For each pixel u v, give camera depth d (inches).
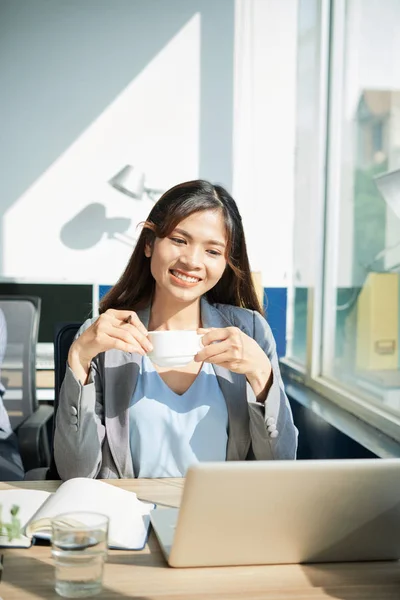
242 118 156.6
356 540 41.4
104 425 59.9
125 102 156.5
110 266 158.1
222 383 61.1
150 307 65.6
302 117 137.6
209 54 156.4
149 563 41.6
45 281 142.0
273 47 155.9
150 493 53.1
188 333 52.6
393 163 90.4
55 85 155.6
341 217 114.1
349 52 111.2
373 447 86.0
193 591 38.3
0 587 38.1
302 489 38.8
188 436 59.6
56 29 154.6
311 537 40.9
